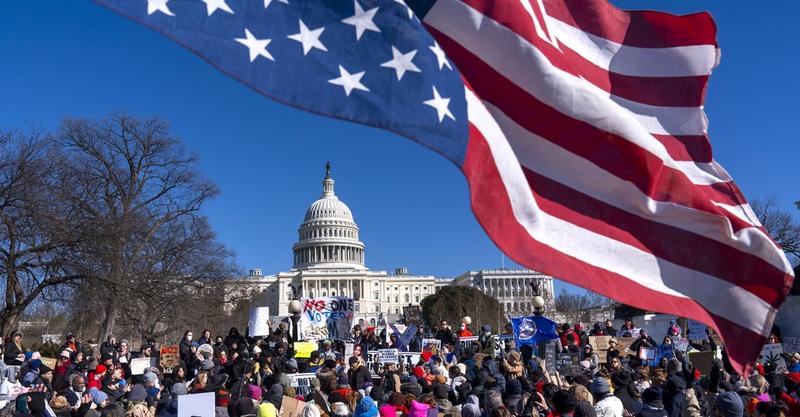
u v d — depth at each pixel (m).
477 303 123.50
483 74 6.73
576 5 8.34
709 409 13.68
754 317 7.22
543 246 6.40
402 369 17.73
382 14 5.62
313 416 9.56
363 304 176.88
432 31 6.74
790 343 25.50
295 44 5.17
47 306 41.94
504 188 6.09
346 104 5.20
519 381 12.59
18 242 37.25
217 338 25.09
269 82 4.93
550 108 6.84
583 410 7.84
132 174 50.38
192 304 52.28
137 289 44.50
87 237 39.00
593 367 18.36
